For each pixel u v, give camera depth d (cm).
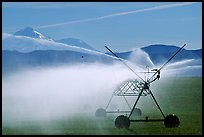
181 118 6228
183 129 5116
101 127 5316
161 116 6650
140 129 5119
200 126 5350
